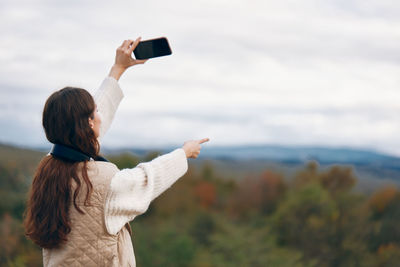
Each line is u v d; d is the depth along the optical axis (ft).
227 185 212.43
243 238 113.50
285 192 178.70
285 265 105.40
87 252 5.96
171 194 152.66
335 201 134.92
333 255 115.65
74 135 6.07
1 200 93.20
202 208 152.15
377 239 119.14
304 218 128.88
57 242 5.92
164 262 110.52
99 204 5.94
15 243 64.39
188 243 115.34
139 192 6.15
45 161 6.22
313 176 182.39
